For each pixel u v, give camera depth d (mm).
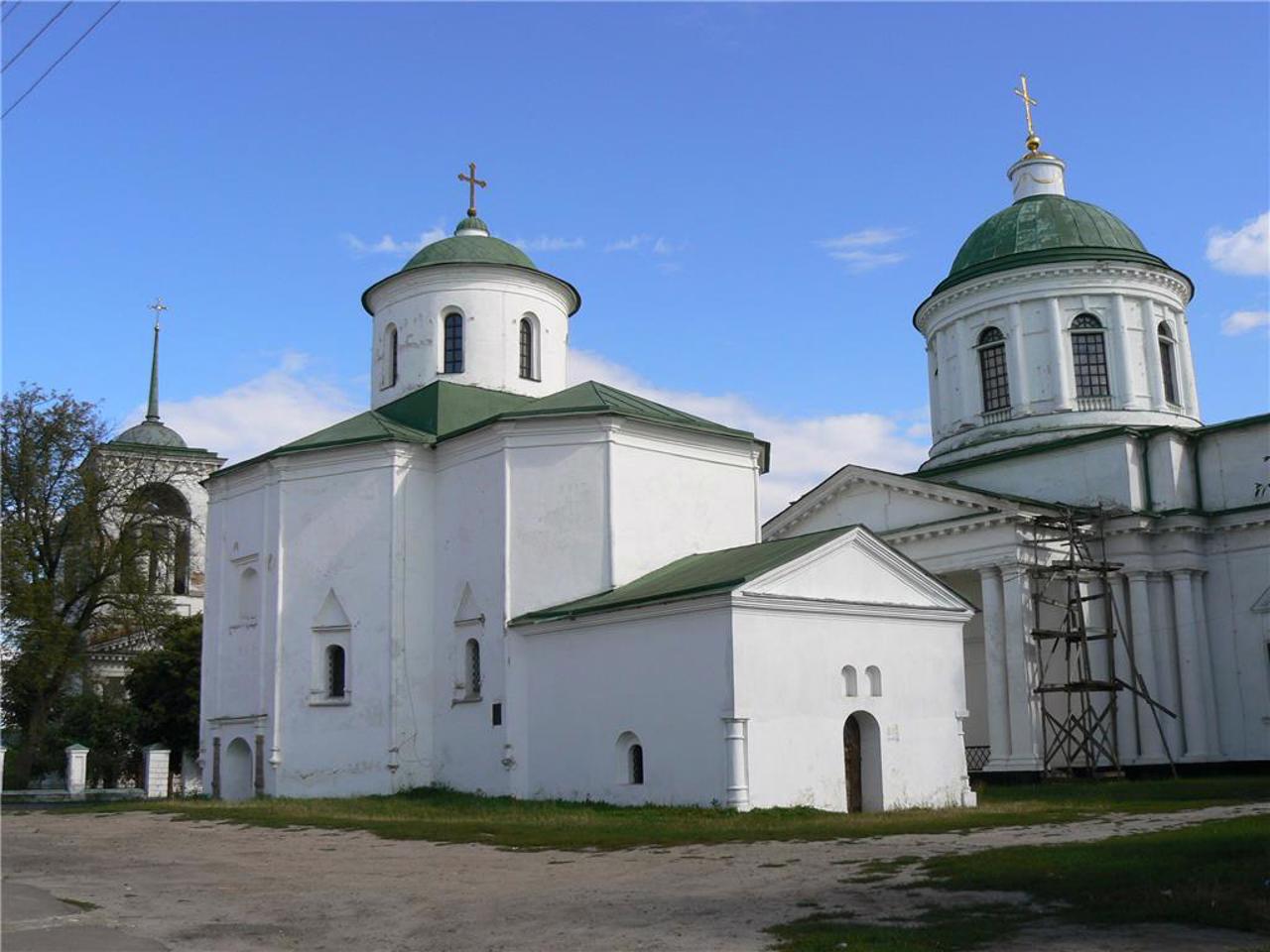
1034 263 45969
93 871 17125
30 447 46562
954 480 45375
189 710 51219
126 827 24000
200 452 69562
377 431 33656
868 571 27453
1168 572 39969
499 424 31375
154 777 45000
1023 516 38844
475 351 37188
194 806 28688
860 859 16031
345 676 32125
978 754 41750
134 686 52906
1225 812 21672
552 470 31031
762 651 25031
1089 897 12094
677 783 25281
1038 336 45875
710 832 20281
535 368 38219
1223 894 11883
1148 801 25891
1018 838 18000
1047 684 39469
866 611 27000
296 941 11695
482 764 30188
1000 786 34625
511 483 31141
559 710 28500
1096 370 45500
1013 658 38406
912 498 42188
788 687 25312
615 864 16734
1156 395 44969
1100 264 45562
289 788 31812
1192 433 41438
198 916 13094
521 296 38094
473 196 41125
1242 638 39312
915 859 15617
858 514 43969
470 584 31609
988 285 46812
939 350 48844
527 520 30828
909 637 27906
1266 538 39281
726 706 24406
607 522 30547
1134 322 45750
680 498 32250
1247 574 39531
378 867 17156
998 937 10695
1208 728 38969
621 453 31203
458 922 12484
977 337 47344
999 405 46562
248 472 34812
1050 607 41781
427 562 32812
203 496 69312
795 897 13133
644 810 24594
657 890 14172
